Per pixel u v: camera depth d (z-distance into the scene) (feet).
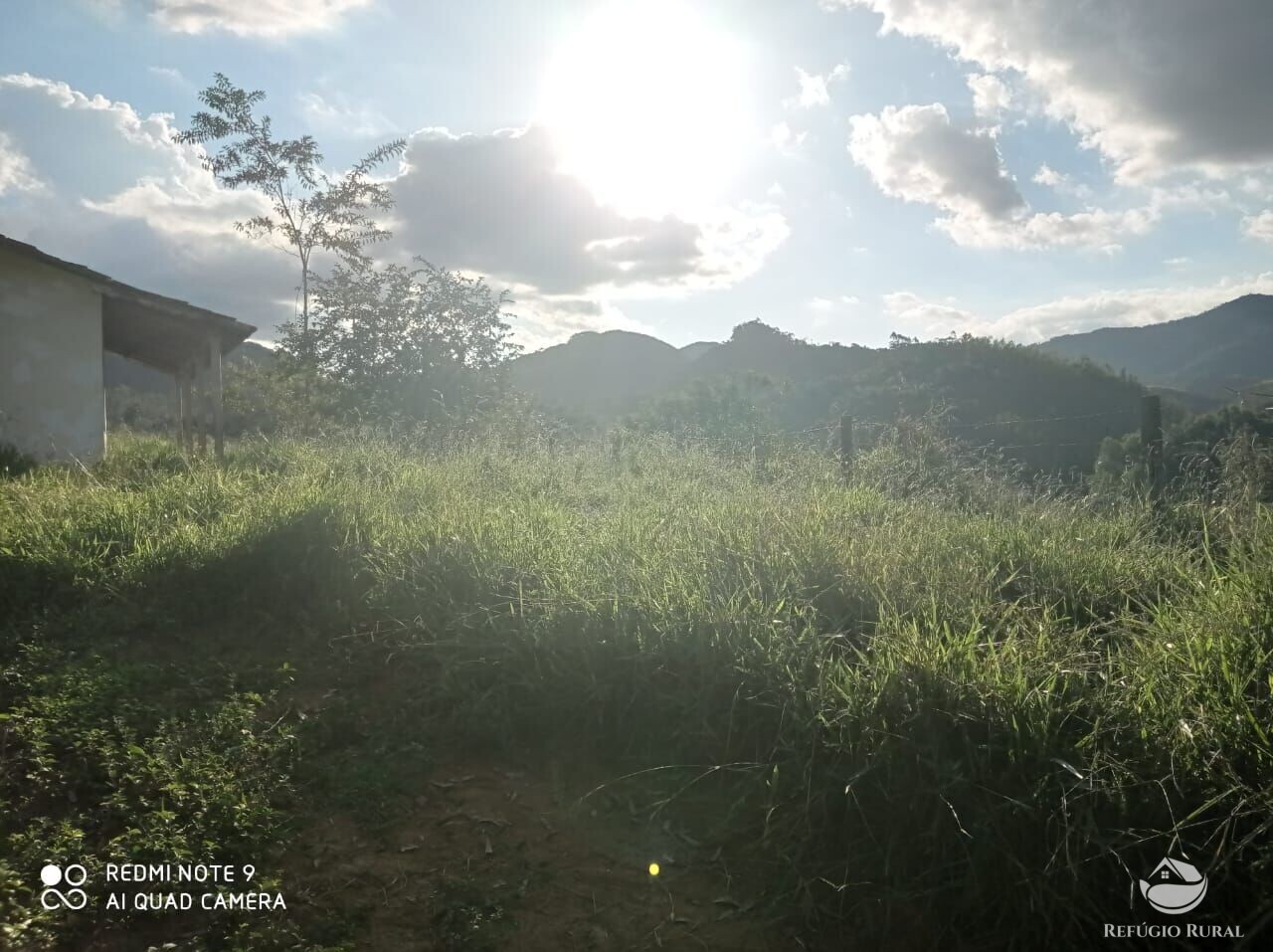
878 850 12.11
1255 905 10.56
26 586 21.52
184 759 15.21
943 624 15.79
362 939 11.98
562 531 23.97
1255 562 16.47
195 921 12.14
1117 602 18.81
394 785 15.26
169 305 46.93
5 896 11.86
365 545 23.99
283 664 19.47
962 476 29.48
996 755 12.30
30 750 15.03
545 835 14.12
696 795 14.66
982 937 11.26
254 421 73.00
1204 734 11.70
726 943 11.82
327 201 73.51
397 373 72.23
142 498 27.94
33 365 45.98
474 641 18.56
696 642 16.25
